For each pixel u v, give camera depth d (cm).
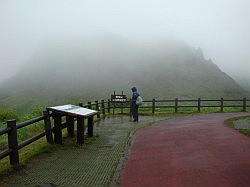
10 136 591
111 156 704
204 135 942
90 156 705
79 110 889
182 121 1370
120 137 971
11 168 579
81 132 829
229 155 673
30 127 1152
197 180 505
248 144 791
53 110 804
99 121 1428
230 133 969
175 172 556
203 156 670
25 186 497
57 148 783
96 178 536
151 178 527
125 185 494
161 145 818
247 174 531
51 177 543
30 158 673
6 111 1684
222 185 477
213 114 1752
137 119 1430
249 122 1264
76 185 500
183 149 752
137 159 671
